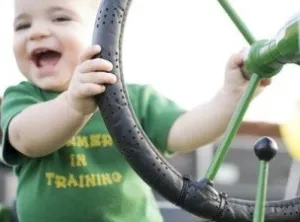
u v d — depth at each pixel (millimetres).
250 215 999
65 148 1273
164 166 962
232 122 992
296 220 1027
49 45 1271
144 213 1306
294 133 1967
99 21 973
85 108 1042
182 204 968
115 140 954
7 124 1225
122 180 1287
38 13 1282
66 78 1287
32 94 1291
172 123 1325
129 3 986
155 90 1398
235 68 1196
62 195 1259
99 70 956
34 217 1266
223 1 1023
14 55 1310
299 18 894
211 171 987
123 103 957
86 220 1258
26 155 1238
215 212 984
